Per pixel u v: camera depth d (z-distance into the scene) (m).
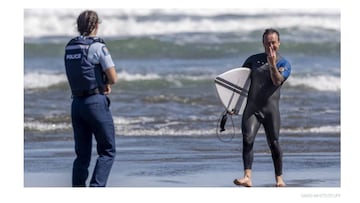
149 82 65.94
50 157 44.25
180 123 54.78
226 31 74.50
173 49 72.44
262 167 41.78
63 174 40.06
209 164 42.44
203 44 73.12
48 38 71.62
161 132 51.91
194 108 59.19
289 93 63.12
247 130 35.16
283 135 51.47
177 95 62.50
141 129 52.62
